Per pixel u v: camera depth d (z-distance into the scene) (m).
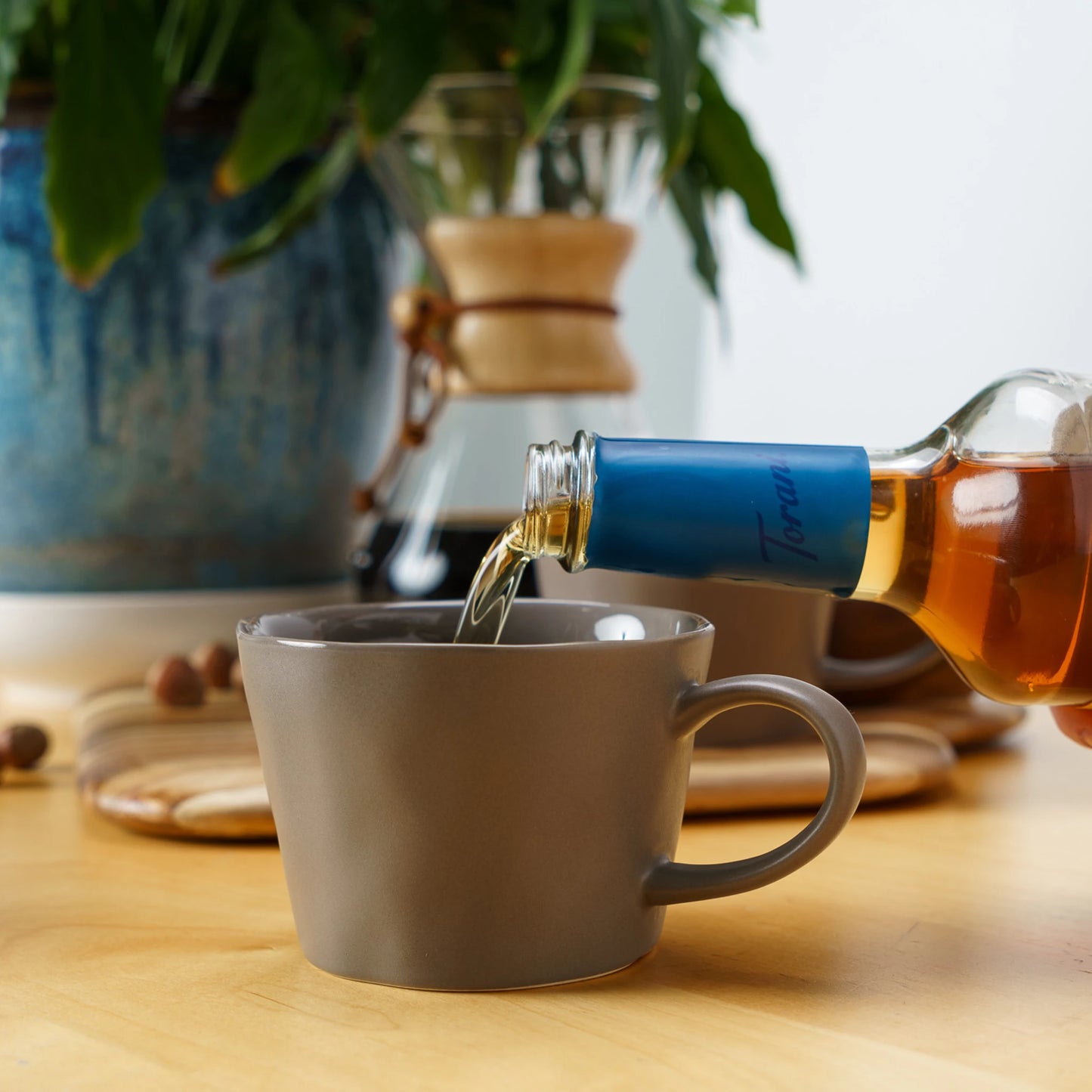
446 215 0.88
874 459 0.64
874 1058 0.58
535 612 0.66
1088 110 1.36
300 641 0.60
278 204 0.89
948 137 1.47
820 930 0.65
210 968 0.62
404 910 0.60
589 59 0.90
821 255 1.58
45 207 0.85
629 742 0.60
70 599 0.89
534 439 0.85
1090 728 0.66
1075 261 1.38
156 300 0.87
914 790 0.75
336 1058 0.58
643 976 0.62
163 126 0.87
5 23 0.82
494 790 0.60
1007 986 0.61
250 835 0.72
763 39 1.58
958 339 1.48
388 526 0.86
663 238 1.71
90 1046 0.58
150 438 0.88
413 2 0.84
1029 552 0.64
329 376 0.91
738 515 0.62
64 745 0.84
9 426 0.88
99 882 0.68
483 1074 0.57
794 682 0.61
